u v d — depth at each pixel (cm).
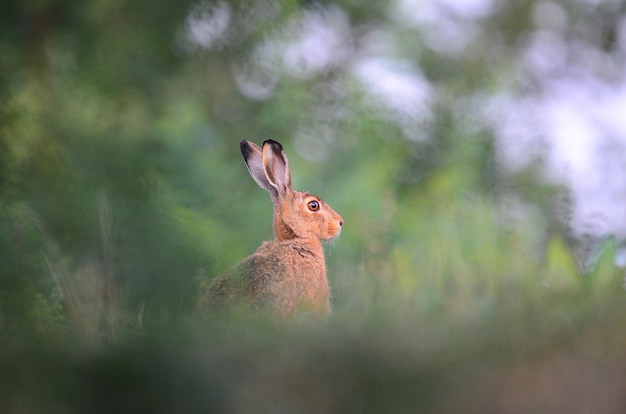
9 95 1608
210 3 1883
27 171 1488
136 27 1886
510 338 602
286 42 1939
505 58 2578
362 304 907
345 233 1511
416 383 565
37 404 551
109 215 1246
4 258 1115
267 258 1086
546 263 1000
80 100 1759
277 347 596
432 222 1565
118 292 1023
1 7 1895
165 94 1841
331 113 1945
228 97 1944
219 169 1628
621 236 1047
